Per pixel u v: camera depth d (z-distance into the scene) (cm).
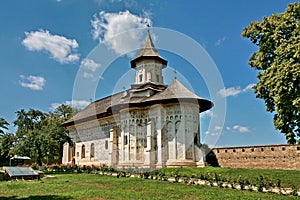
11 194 1458
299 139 1413
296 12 1562
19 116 3033
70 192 1488
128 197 1327
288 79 1338
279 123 1457
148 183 1853
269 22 1641
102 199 1280
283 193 1507
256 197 1359
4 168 2266
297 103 1295
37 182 1983
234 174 2136
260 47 1659
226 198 1321
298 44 1341
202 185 1767
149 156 2684
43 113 3175
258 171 2245
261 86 1619
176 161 2620
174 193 1455
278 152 2681
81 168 2927
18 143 2934
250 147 2850
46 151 2972
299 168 2541
